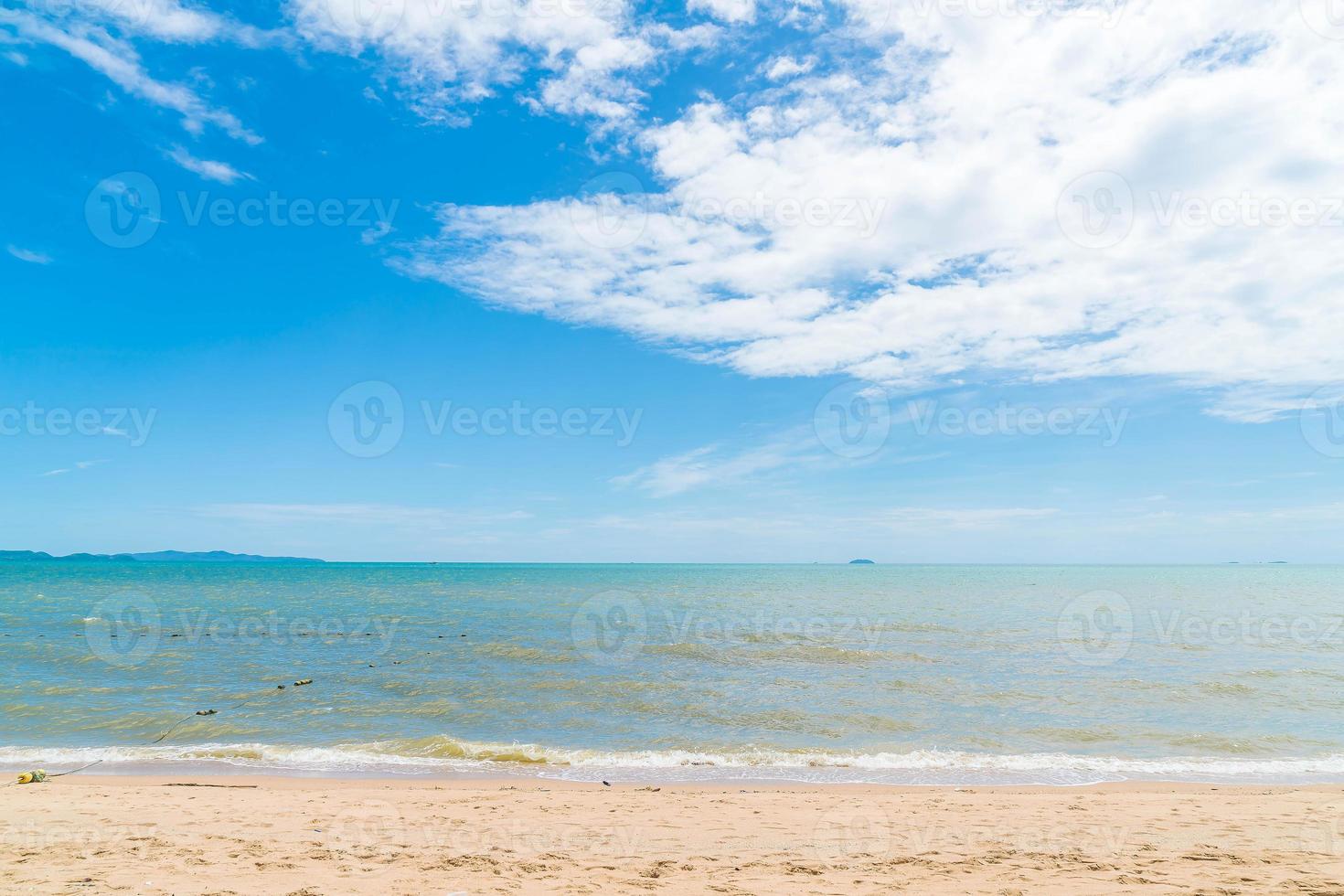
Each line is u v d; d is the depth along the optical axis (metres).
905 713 17.73
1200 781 12.58
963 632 37.19
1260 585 110.00
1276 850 8.03
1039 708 18.42
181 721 16.14
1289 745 15.04
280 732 15.39
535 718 17.03
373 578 124.31
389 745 14.41
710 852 7.98
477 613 48.00
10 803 9.79
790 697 19.58
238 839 8.17
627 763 13.51
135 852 7.57
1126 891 6.56
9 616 42.78
